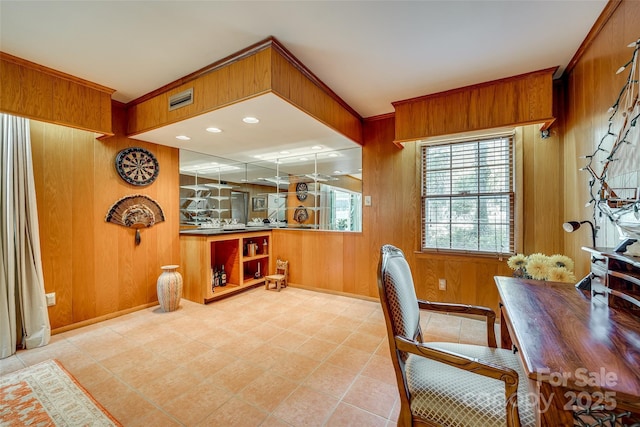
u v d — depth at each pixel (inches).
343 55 81.4
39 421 58.8
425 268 124.2
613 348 35.1
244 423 58.9
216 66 85.4
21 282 90.3
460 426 39.8
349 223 149.1
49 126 100.3
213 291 139.8
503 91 94.4
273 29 69.7
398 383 45.0
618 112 58.6
